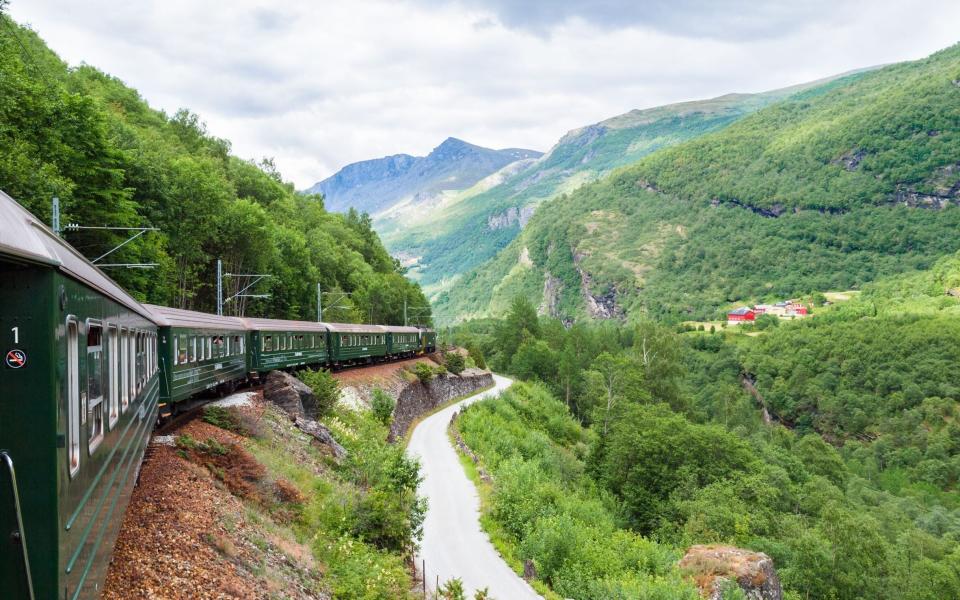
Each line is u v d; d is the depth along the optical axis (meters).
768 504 53.50
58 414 6.69
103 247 42.97
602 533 38.19
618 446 58.59
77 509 7.61
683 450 56.81
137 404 13.79
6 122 36.09
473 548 32.91
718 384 171.12
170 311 24.86
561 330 154.25
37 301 6.54
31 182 33.41
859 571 48.25
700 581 31.53
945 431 136.75
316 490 23.73
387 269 176.88
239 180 111.62
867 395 158.88
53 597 6.63
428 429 61.56
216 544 14.34
